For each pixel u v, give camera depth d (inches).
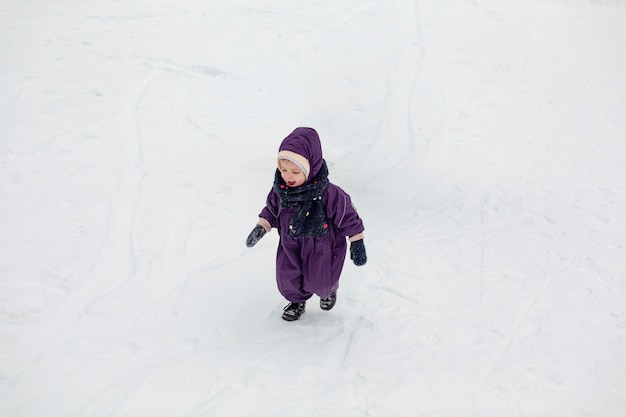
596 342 135.4
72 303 148.6
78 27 363.3
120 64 311.4
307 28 375.6
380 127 260.8
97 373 124.2
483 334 138.5
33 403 115.3
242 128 256.1
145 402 115.9
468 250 177.2
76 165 218.4
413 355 131.1
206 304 151.2
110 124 250.7
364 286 159.2
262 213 137.4
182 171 220.4
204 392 118.9
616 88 296.8
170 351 132.4
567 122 263.7
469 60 323.6
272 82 300.8
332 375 124.6
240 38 357.1
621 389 120.6
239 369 126.0
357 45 346.9
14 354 129.1
